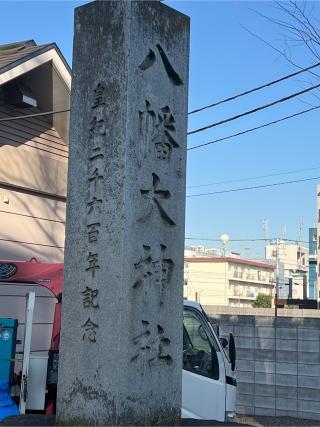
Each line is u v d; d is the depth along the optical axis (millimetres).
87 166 4328
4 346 5754
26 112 9656
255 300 68188
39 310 9484
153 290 4188
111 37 4344
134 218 4125
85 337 4129
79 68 4516
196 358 6434
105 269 4098
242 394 11430
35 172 9773
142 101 4273
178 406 4281
